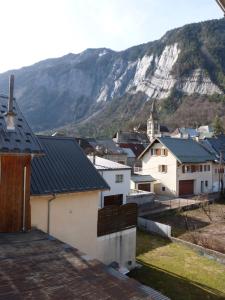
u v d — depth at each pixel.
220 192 43.81
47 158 16.03
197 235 25.98
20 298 6.02
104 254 16.80
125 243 18.06
